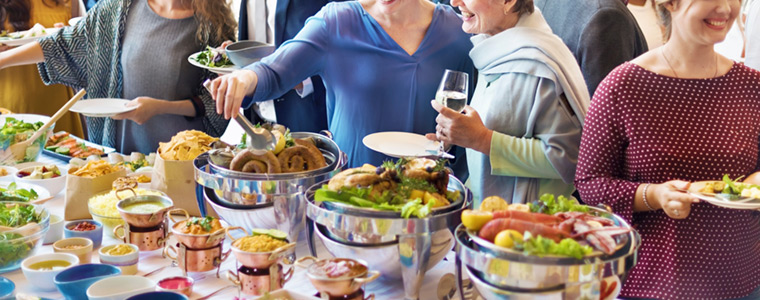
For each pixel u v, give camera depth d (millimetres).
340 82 2691
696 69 1992
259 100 2508
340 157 2186
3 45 3809
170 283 1761
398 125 2672
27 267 1820
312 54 2635
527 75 2268
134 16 3299
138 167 2717
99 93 3393
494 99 2340
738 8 1908
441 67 2660
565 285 1433
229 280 1771
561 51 2273
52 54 3357
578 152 2244
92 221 2121
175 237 1958
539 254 1430
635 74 2020
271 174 1977
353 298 1614
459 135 2223
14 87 4066
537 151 2230
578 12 2891
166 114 3285
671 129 1993
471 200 1873
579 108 2236
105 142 3439
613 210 2014
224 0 3287
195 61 3047
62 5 4426
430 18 2662
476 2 2289
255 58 2932
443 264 2018
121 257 1854
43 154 3055
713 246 1979
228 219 2080
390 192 1764
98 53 3330
